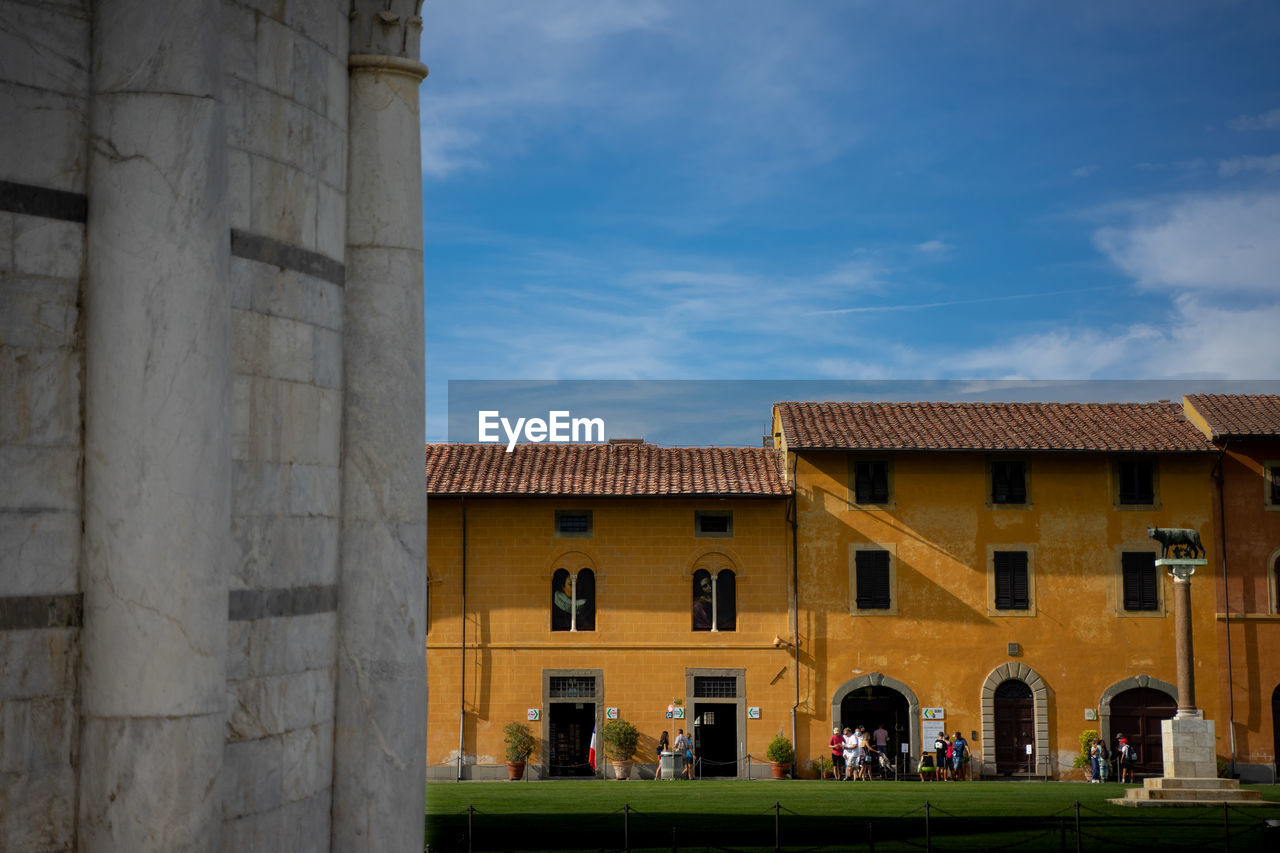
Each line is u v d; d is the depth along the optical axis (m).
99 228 8.50
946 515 43.97
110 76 8.56
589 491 43.22
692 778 41.94
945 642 43.53
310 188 10.20
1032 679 43.31
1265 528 44.00
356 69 10.95
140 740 8.30
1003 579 43.88
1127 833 26.34
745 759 42.84
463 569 43.47
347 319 10.79
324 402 10.37
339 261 10.65
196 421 8.54
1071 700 43.38
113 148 8.52
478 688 43.03
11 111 8.29
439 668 43.06
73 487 8.44
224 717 8.79
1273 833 22.31
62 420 8.41
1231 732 43.12
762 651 43.31
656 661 43.28
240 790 9.33
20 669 8.15
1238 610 43.62
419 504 10.99
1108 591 43.81
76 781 8.37
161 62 8.59
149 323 8.44
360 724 10.55
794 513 43.81
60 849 8.30
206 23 8.78
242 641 9.36
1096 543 44.00
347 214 10.87
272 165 9.80
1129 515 44.09
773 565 43.78
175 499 8.43
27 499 8.23
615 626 43.44
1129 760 41.97
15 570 8.15
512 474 44.34
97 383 8.45
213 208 8.74
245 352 9.49
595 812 28.55
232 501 9.31
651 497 43.22
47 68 8.45
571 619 43.56
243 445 9.44
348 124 10.91
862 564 43.78
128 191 8.48
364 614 10.62
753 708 43.06
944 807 30.36
